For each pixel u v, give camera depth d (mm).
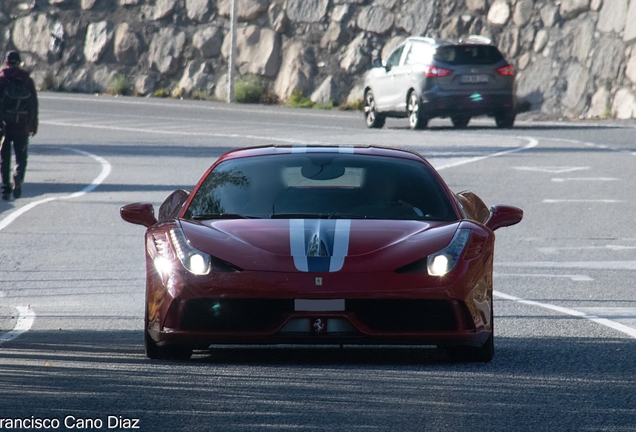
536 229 50406
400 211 26906
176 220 26188
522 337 28188
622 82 135000
